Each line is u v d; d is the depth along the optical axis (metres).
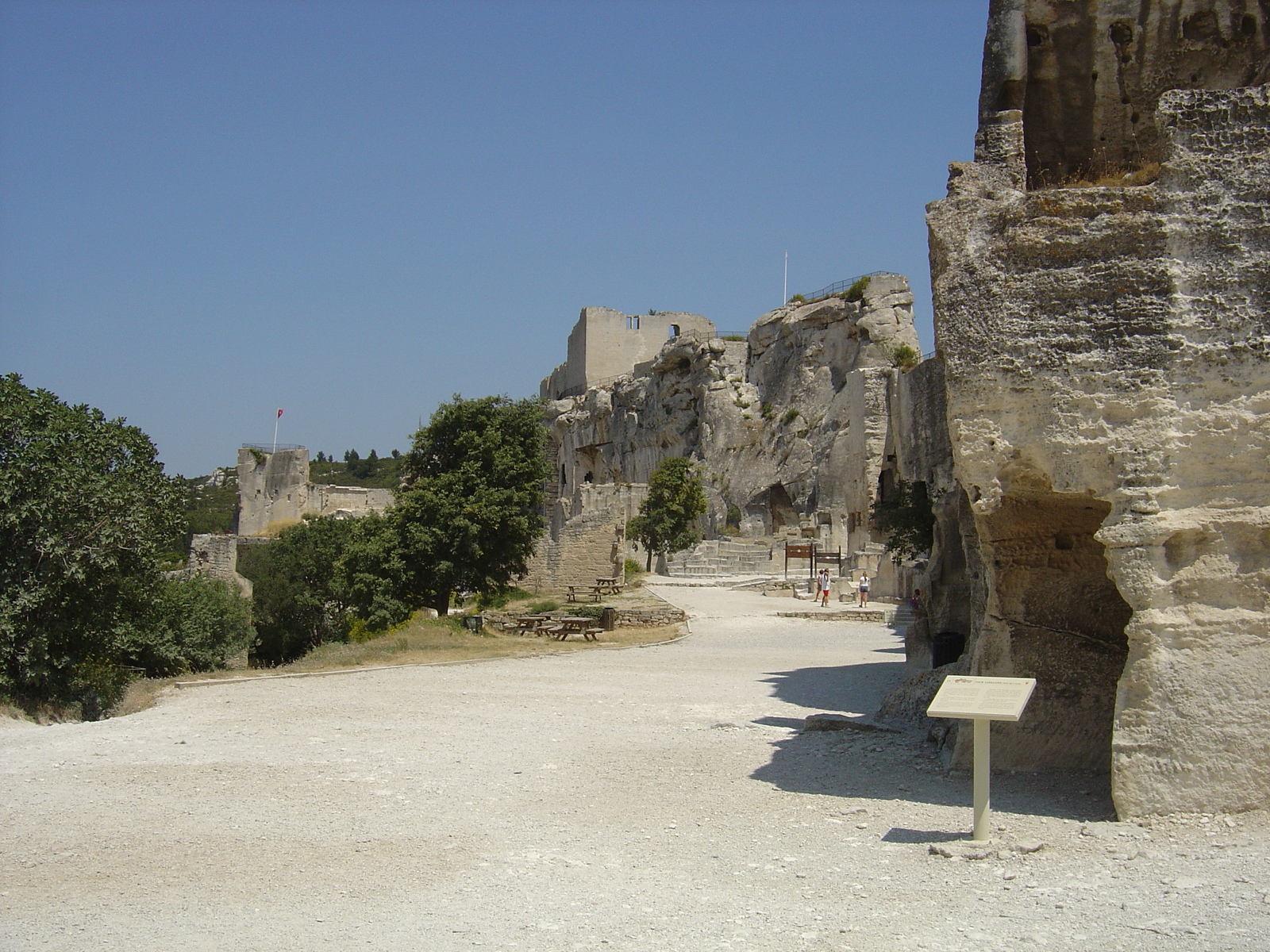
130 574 22.06
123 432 21.86
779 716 16.48
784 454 71.94
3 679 18.50
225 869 8.46
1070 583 11.84
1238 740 8.87
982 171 10.87
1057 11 12.61
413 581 35.72
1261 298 9.50
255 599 50.28
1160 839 8.45
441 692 19.36
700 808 10.30
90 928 7.13
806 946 6.66
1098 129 12.91
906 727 14.30
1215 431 9.36
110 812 10.28
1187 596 9.21
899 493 23.98
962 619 19.11
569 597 41.72
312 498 86.38
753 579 50.50
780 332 77.56
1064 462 9.80
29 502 18.95
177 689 19.86
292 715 16.52
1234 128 9.84
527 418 38.41
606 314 106.25
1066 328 9.97
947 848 8.43
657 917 7.26
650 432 87.25
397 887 7.98
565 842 9.19
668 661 25.56
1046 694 11.70
